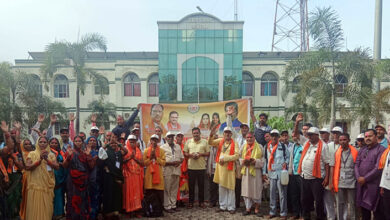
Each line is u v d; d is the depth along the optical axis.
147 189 7.29
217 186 8.23
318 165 6.44
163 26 26.14
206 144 8.07
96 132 7.89
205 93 26.30
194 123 9.49
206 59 26.31
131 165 7.04
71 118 8.75
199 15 26.17
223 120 9.43
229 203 7.56
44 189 6.02
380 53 12.74
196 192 8.99
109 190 6.67
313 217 7.21
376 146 5.87
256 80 26.66
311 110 17.97
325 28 13.92
